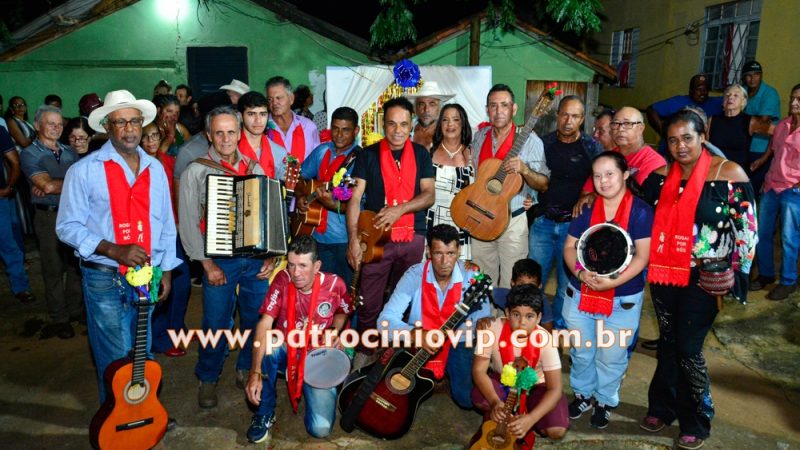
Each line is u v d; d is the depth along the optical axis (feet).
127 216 12.12
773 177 20.10
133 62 40.06
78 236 11.57
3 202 20.13
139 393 11.96
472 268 13.46
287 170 15.69
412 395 12.84
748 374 16.15
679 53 40.47
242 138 14.74
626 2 46.32
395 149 15.10
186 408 14.40
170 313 16.85
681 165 12.04
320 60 40.81
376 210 15.24
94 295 12.08
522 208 16.08
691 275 12.01
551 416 12.50
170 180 16.51
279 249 13.34
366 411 12.84
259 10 39.93
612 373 13.20
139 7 39.34
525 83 37.93
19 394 15.12
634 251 12.35
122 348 12.44
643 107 44.86
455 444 13.15
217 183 12.92
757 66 23.54
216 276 13.32
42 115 17.26
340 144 15.84
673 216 11.92
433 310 13.34
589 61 37.24
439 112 17.24
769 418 14.14
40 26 41.32
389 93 31.50
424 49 37.50
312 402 12.94
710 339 18.17
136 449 12.03
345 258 16.11
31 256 26.11
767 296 20.59
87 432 13.62
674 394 13.21
